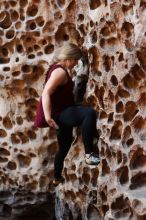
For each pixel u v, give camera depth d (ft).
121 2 13.70
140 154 13.73
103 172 14.97
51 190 17.76
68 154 16.48
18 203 18.25
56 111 14.30
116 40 14.28
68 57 14.16
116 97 14.21
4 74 17.24
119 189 13.99
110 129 14.42
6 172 18.12
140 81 13.55
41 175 17.62
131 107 13.91
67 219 17.04
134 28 13.30
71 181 16.56
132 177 13.71
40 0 16.38
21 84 17.21
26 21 16.67
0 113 17.87
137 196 13.37
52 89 13.99
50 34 16.46
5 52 17.49
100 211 15.10
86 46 15.17
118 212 14.14
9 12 17.01
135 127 13.74
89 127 13.94
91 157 14.15
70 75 15.96
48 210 18.25
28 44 16.89
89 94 15.35
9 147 17.85
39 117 14.52
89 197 15.83
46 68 16.72
